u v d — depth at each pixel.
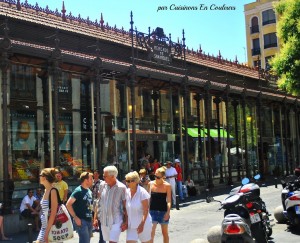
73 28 19.11
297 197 12.02
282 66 20.91
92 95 19.59
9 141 16.50
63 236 7.37
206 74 26.72
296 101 35.75
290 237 11.52
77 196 8.52
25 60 16.73
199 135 26.33
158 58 22.61
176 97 24.88
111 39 20.72
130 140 21.52
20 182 16.59
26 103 17.09
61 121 18.41
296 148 37.00
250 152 31.06
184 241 11.47
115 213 7.80
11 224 14.08
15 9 17.34
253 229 9.58
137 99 22.25
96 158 19.62
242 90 28.69
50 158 17.55
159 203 9.45
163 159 23.52
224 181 28.11
